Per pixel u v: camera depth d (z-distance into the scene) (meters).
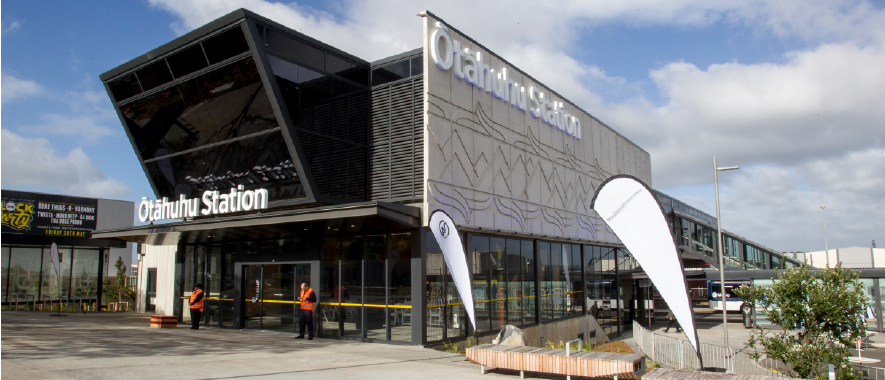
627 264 33.16
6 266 32.09
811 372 13.62
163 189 21.55
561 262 25.17
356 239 17.56
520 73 22.75
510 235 21.03
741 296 15.09
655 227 9.79
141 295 31.73
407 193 17.11
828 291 13.65
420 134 17.20
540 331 22.42
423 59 17.27
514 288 21.20
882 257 70.62
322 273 18.16
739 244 43.22
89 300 35.75
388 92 18.28
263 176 18.25
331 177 17.83
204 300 21.77
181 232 18.48
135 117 20.78
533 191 22.69
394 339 16.27
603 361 10.08
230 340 16.23
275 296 19.42
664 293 9.74
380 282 16.81
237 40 16.80
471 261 18.61
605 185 10.14
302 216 15.05
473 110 19.25
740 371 16.77
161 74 19.22
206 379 9.47
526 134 22.61
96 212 36.66
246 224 16.17
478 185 19.05
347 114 18.41
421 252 16.11
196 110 19.08
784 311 14.20
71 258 35.19
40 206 33.78
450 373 11.29
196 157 19.92
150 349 13.41
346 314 17.39
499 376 11.12
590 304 27.58
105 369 10.06
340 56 18.81
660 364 18.80
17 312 28.64
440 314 16.75
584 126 28.30
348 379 10.11
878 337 28.52
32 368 9.88
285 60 17.34
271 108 17.06
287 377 10.04
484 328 19.03
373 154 18.22
